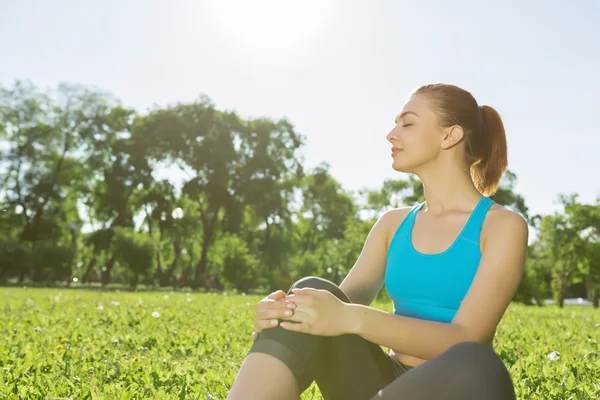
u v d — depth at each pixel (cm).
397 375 199
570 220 4700
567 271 4781
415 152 217
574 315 1345
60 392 304
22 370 368
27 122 5275
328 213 6556
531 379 367
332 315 174
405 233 220
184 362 409
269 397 166
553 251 4725
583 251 4603
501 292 193
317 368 180
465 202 215
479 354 152
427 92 221
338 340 184
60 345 486
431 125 217
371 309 178
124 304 1215
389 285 219
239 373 173
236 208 5206
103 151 5447
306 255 4575
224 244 4444
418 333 178
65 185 5362
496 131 229
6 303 1195
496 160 231
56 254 5019
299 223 6656
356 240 2952
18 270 5022
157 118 5403
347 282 239
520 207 5197
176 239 5709
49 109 5353
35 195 5112
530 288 3466
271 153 5641
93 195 5575
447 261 203
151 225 5631
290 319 174
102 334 612
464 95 220
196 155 5219
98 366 396
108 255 5338
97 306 1115
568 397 318
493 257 196
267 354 171
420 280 207
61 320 791
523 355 481
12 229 5359
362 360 185
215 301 1530
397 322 178
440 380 149
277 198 5416
